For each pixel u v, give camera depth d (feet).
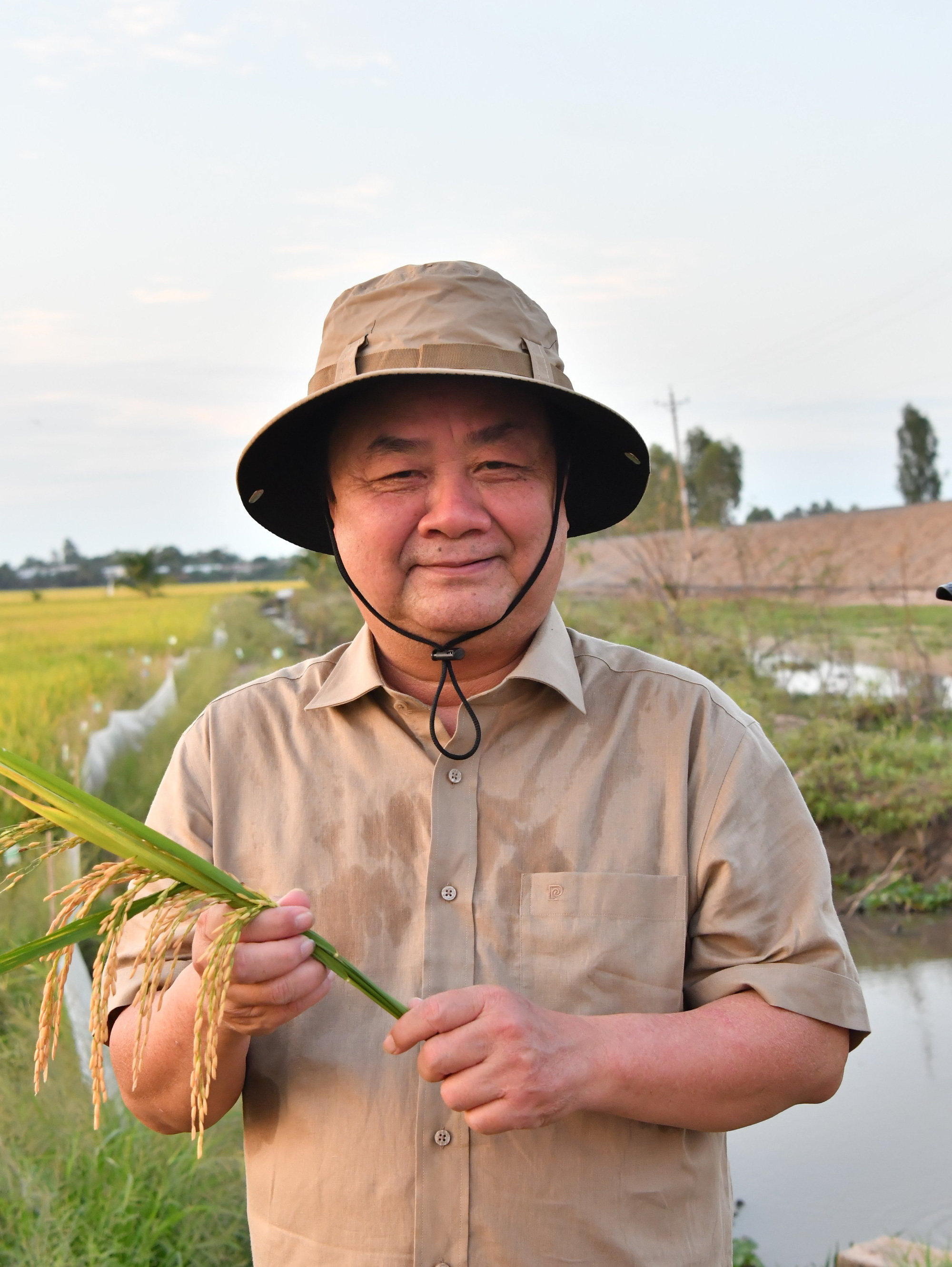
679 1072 4.81
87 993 14.47
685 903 5.28
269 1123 5.30
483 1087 4.55
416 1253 4.91
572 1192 4.97
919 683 37.11
